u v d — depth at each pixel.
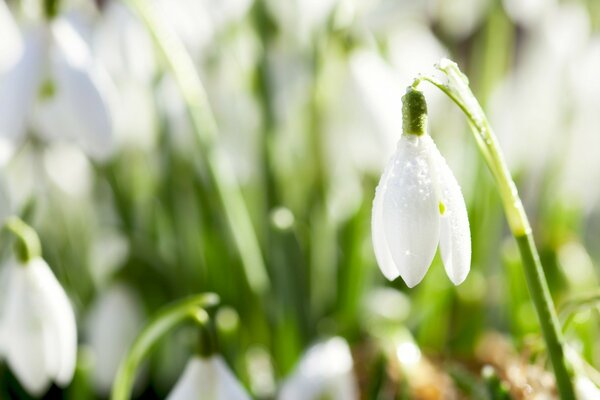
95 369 0.32
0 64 0.30
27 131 0.29
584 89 0.34
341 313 0.33
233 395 0.26
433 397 0.30
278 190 0.33
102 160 0.32
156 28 0.30
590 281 0.34
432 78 0.23
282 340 0.32
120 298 0.32
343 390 0.29
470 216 0.34
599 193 0.38
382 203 0.23
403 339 0.29
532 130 0.35
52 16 0.28
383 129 0.32
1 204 0.29
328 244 0.34
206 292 0.34
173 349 0.34
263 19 0.32
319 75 0.32
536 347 0.27
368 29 0.33
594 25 0.34
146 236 0.34
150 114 0.33
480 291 0.33
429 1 0.35
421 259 0.23
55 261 0.33
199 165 0.33
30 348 0.26
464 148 0.34
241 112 0.34
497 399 0.26
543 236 0.35
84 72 0.28
